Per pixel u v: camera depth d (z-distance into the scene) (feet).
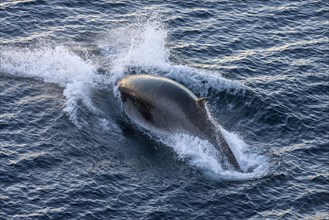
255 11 632.38
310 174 444.14
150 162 446.60
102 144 458.09
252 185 431.02
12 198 408.87
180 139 461.78
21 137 456.86
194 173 438.40
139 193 421.18
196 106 459.73
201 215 408.67
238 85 519.19
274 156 457.27
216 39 587.68
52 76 515.09
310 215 413.18
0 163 433.07
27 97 492.54
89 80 511.81
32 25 580.71
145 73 521.65
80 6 616.39
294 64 559.79
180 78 522.06
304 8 641.40
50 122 471.62
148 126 476.13
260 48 580.30
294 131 483.92
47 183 422.82
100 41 567.59
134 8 623.77
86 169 436.76
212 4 637.71
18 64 524.11
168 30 593.83
